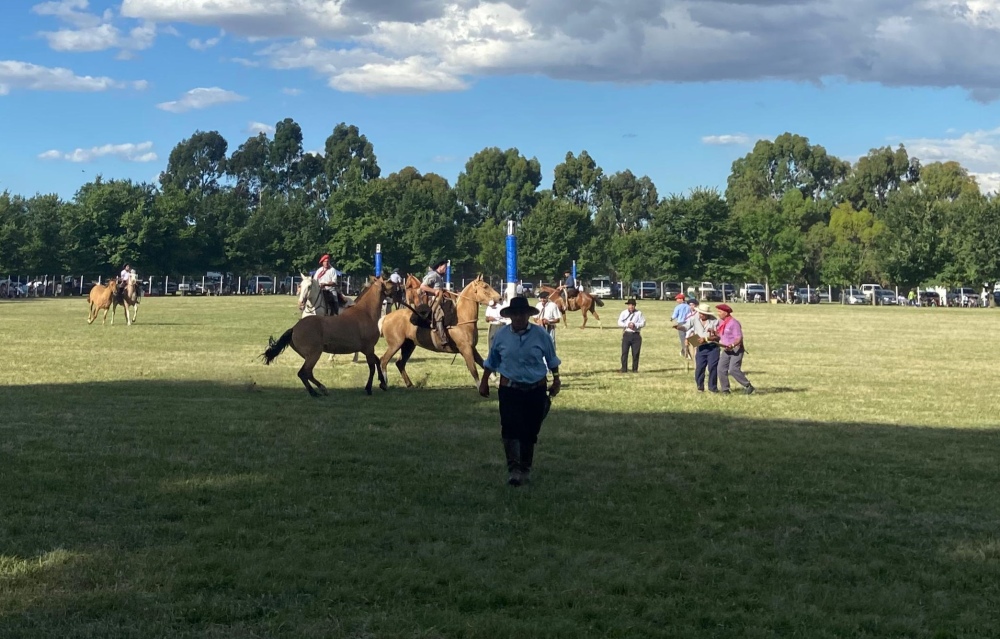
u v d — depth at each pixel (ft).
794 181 483.92
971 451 40.50
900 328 144.56
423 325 57.36
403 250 321.11
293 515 28.43
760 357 90.33
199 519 27.94
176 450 37.63
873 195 456.86
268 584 22.41
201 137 520.42
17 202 285.02
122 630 19.58
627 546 25.89
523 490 31.91
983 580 23.65
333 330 54.13
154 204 299.38
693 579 23.35
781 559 25.07
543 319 77.82
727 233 306.14
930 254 295.07
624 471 35.35
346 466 35.32
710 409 52.60
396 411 49.14
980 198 306.35
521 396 32.45
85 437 40.09
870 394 61.11
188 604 21.07
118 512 28.50
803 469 36.24
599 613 21.04
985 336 125.49
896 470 36.37
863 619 20.83
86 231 288.92
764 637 19.77
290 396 54.80
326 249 318.04
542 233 325.42
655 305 238.27
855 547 26.09
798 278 374.84
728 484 33.47
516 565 24.17
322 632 19.63
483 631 19.80
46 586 22.04
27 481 31.81
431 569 23.71
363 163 479.00
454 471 34.76
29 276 284.20
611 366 78.07
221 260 311.68
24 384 58.75
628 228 472.03
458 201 431.43
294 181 505.66
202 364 72.54
